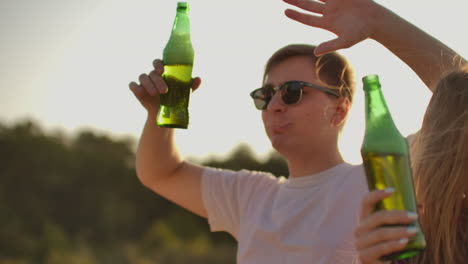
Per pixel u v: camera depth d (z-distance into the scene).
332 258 2.92
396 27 2.48
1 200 32.19
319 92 3.23
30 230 31.09
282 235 3.09
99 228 32.69
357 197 2.99
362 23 2.47
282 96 3.22
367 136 2.17
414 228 1.83
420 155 2.27
